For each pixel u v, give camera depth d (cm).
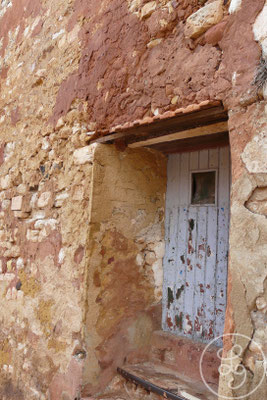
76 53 319
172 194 304
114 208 281
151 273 298
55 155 328
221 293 256
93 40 299
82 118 298
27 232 358
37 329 320
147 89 240
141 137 264
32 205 356
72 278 281
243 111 179
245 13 185
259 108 172
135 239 292
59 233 307
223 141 267
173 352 274
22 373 331
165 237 305
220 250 261
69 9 342
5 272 391
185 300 281
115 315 278
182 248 289
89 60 299
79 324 266
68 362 273
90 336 264
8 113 433
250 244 167
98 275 272
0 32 495
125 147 286
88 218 271
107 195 278
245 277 167
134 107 248
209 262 267
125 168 289
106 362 270
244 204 172
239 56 184
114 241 280
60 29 351
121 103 259
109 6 285
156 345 288
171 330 290
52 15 369
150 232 299
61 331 288
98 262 272
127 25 264
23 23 431
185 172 296
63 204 307
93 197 271
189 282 280
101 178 276
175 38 226
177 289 289
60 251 302
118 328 278
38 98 371
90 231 270
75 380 261
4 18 489
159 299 300
